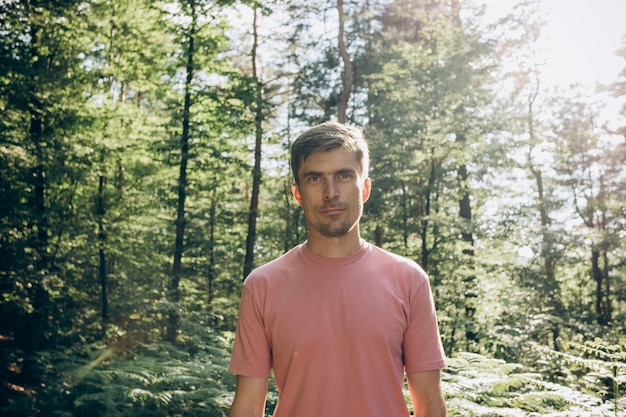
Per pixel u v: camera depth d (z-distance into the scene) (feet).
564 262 53.57
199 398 20.77
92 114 41.91
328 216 5.46
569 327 23.26
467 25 56.34
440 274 48.08
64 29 37.06
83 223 41.34
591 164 73.51
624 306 68.13
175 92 49.75
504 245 50.03
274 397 17.89
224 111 48.78
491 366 15.06
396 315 5.47
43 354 30.68
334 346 5.40
